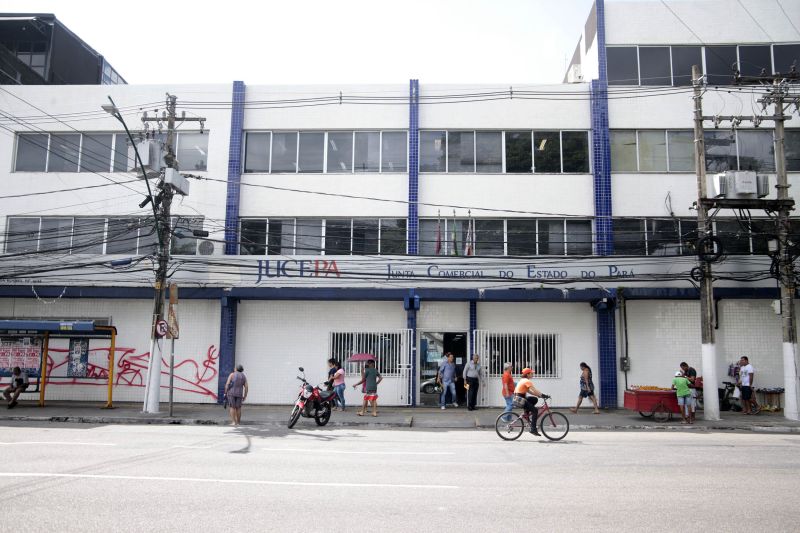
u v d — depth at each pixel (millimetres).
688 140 21516
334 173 21766
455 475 9031
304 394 15797
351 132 22062
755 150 21391
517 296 20219
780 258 18125
